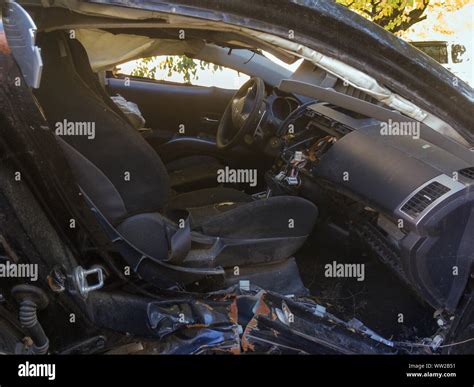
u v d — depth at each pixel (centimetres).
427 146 234
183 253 214
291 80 237
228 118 311
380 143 244
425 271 223
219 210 269
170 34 225
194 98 369
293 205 242
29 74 160
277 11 193
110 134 208
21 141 167
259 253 238
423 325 254
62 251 183
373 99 256
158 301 203
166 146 337
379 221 248
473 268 225
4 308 178
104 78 328
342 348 214
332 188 251
